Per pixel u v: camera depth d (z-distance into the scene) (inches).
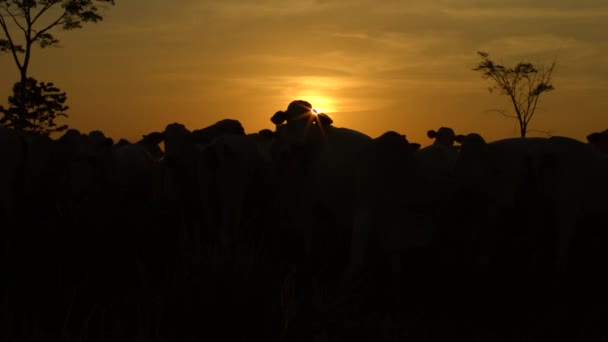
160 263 334.3
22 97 1364.4
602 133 500.4
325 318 281.0
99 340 261.9
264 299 279.9
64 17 1423.5
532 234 400.5
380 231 377.7
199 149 504.1
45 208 491.2
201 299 277.0
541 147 401.4
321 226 416.2
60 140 542.9
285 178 432.1
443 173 402.6
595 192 402.3
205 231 466.3
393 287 353.7
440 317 322.7
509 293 352.5
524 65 1326.3
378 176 375.2
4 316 270.2
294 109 427.5
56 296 296.8
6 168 503.2
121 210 400.2
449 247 382.3
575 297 352.2
